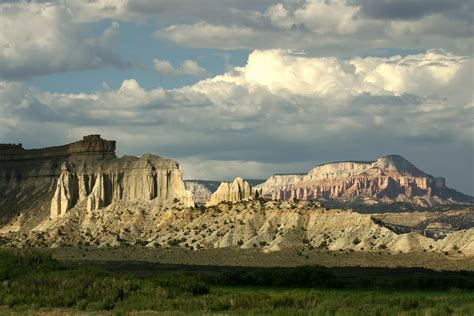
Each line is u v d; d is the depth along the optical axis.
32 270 177.00
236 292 161.12
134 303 141.88
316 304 138.50
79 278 162.12
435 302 142.50
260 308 133.25
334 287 196.00
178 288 157.62
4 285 161.75
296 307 135.62
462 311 123.31
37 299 147.00
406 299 142.00
